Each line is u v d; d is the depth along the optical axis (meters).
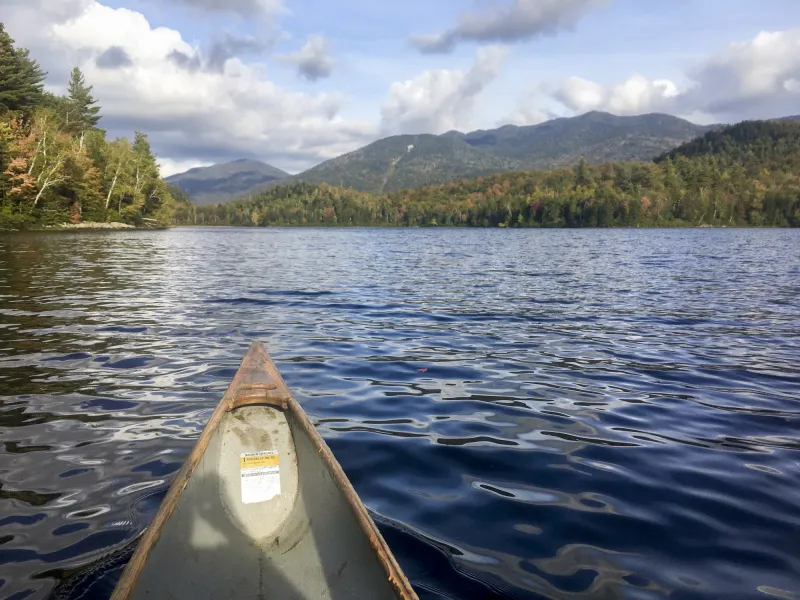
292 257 33.47
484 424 5.81
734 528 3.80
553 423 5.87
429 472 4.62
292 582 3.14
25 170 54.00
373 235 91.94
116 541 3.50
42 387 6.67
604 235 84.56
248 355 5.96
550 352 9.12
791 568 3.36
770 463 4.90
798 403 6.65
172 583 2.85
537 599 3.02
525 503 4.10
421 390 6.99
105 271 20.91
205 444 3.90
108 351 8.48
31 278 17.86
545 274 22.58
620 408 6.39
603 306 14.02
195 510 3.48
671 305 14.22
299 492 3.99
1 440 5.08
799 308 13.81
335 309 13.20
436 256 35.22
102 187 70.56
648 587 3.15
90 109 83.75
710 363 8.49
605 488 4.38
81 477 4.37
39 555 3.34
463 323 11.63
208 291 16.00
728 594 3.11
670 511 4.02
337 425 5.72
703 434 5.61
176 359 8.08
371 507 4.00
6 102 56.78
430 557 3.39
